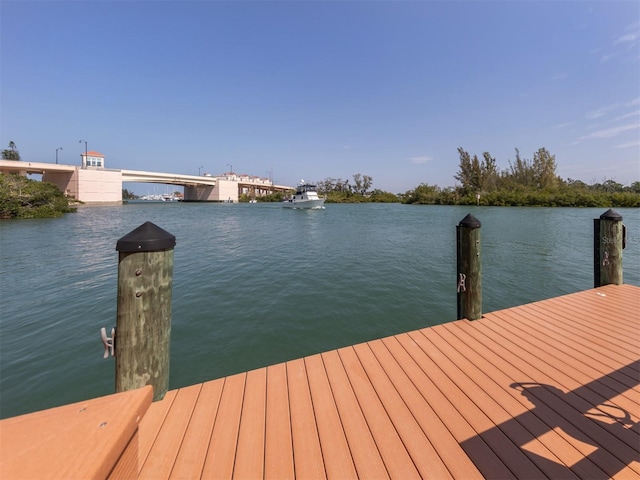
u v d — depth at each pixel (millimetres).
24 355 3732
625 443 1521
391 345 2670
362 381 2135
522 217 23594
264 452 1493
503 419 1718
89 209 34875
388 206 49438
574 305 3523
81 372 3402
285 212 34500
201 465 1406
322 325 4621
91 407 730
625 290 3988
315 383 2117
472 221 3152
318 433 1633
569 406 1818
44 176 45125
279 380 2156
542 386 2029
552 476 1342
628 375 2135
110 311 5125
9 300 5641
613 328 2918
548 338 2742
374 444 1549
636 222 18234
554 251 10305
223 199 70562
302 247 11562
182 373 3451
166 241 1814
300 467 1403
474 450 1499
